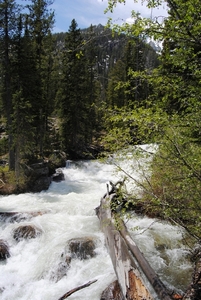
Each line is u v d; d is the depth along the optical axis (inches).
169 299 171.3
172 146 157.8
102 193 597.6
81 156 1009.5
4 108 740.7
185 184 163.9
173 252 288.4
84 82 1078.4
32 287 261.0
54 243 321.1
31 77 719.7
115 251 258.2
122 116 179.2
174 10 153.5
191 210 174.4
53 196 576.4
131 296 196.9
